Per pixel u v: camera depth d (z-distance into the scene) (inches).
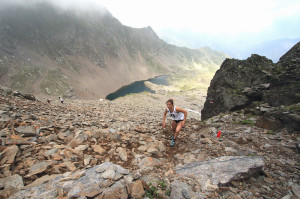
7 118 263.1
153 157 232.8
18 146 197.5
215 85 753.6
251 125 398.9
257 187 162.6
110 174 153.9
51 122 313.0
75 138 245.6
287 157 225.8
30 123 275.7
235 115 513.7
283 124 331.6
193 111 3152.1
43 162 175.2
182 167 193.8
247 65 687.1
